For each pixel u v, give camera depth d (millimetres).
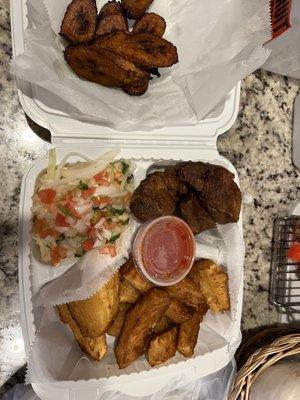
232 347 337
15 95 337
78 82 307
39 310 307
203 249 346
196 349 335
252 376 334
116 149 319
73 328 314
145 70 318
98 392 305
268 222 408
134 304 319
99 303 298
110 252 312
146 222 315
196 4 345
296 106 397
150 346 313
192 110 330
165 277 312
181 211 330
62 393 302
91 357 315
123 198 326
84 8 301
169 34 351
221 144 390
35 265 309
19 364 353
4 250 344
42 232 308
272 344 334
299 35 329
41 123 310
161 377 320
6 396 349
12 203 343
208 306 336
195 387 373
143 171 333
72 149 314
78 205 312
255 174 401
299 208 405
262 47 324
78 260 317
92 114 303
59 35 310
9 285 347
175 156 333
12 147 340
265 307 409
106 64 300
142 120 321
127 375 309
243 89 391
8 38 331
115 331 326
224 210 318
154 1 348
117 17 319
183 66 342
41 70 287
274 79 399
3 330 349
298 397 319
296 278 405
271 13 344
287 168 411
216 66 333
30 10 297
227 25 336
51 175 308
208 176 316
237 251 330
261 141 401
